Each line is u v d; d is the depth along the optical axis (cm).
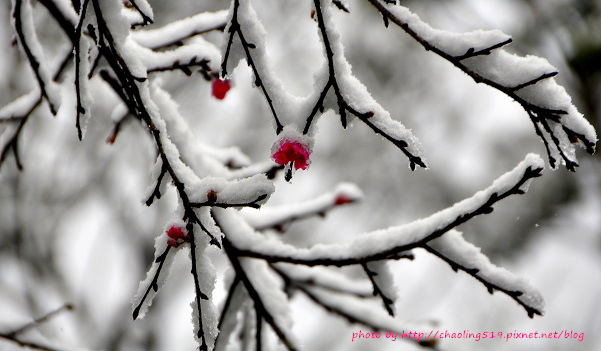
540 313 163
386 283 181
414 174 915
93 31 171
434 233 167
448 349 274
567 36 700
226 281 232
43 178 708
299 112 151
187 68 202
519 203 783
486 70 146
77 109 155
